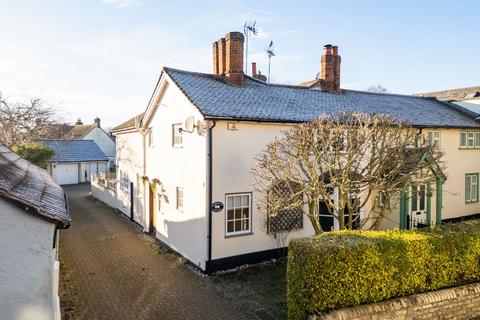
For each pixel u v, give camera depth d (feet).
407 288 26.18
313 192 33.58
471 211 64.69
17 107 96.12
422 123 56.34
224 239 39.96
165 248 49.16
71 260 43.52
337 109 53.06
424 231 29.04
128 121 74.23
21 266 15.60
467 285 27.94
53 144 127.85
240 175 41.24
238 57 51.60
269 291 34.27
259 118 40.91
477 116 69.56
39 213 15.55
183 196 44.65
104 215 71.61
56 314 17.30
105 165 140.26
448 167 61.21
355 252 24.50
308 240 25.57
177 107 46.44
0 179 16.89
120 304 31.68
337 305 24.02
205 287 35.37
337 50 65.05
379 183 33.14
